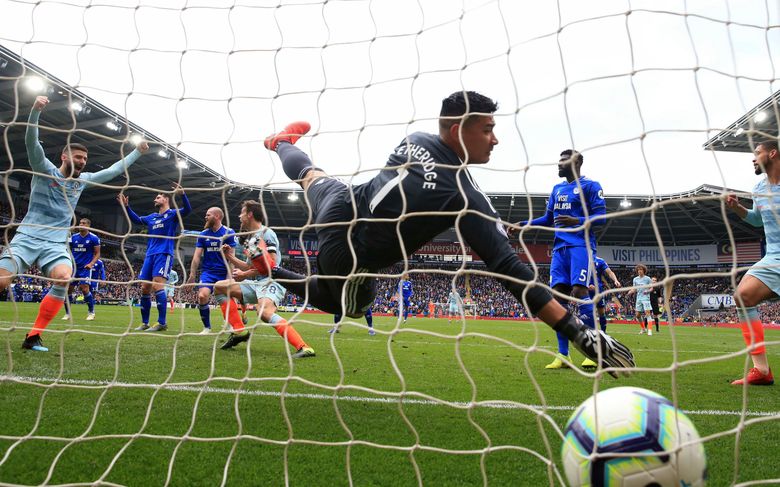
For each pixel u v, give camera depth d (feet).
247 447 7.62
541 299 6.72
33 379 11.94
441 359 19.02
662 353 25.59
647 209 5.44
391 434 8.39
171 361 15.66
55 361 14.71
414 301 119.03
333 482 6.41
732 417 10.18
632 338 39.88
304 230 7.41
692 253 129.80
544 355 21.21
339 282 9.60
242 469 6.78
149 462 6.94
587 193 17.81
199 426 8.55
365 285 9.68
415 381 13.64
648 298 47.73
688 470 5.15
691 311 113.80
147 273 27.09
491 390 12.53
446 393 12.05
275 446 7.72
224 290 19.53
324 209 9.48
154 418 8.91
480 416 9.68
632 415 5.35
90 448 7.39
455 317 85.97
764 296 13.71
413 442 8.00
